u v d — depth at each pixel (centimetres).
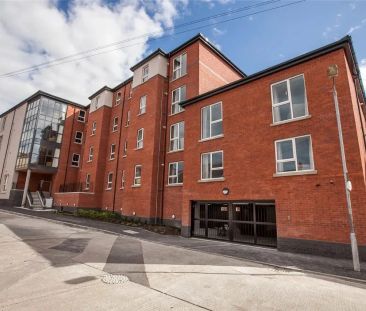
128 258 845
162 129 2108
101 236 1303
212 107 1596
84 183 2886
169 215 1886
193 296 529
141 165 2097
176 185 1894
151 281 615
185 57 2123
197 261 855
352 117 1020
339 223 975
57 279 598
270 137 1252
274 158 1215
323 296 554
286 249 1086
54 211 2606
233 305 491
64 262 755
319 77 1145
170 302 490
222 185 1398
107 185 2689
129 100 2728
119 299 493
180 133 1991
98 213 2223
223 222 1421
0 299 477
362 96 1513
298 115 1199
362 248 910
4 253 833
